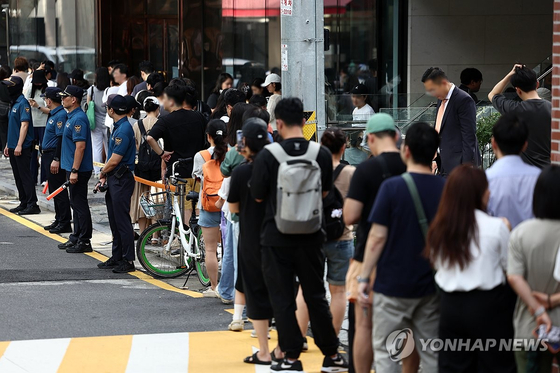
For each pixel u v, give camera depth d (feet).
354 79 60.64
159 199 36.14
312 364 24.18
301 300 24.62
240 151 24.00
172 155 36.29
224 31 69.46
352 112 47.70
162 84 44.73
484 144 40.19
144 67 53.16
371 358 20.45
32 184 51.08
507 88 51.37
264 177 21.68
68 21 87.81
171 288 34.19
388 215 18.20
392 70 59.72
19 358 24.53
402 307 18.29
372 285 19.25
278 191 21.12
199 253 33.86
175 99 36.22
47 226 46.47
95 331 27.43
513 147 19.07
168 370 23.65
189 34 72.95
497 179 18.90
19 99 49.90
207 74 71.51
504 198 18.78
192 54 72.84
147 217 38.06
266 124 24.95
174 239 35.58
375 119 20.20
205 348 25.75
